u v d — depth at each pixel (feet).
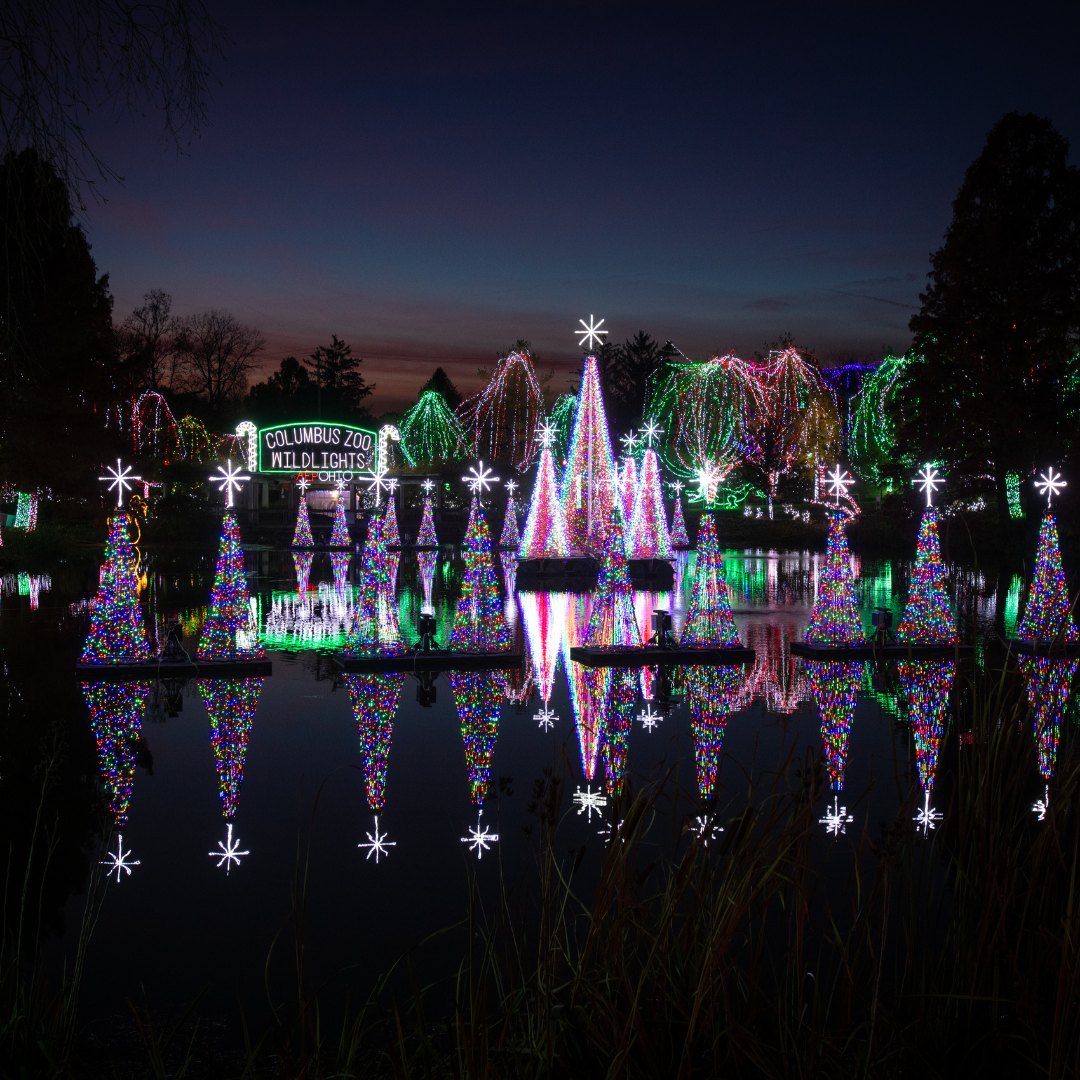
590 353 98.99
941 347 109.40
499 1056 8.91
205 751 29.91
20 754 29.76
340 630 58.95
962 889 10.05
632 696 37.83
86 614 62.23
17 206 14.08
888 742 28.84
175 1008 14.43
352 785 26.23
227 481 45.78
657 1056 8.82
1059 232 104.22
